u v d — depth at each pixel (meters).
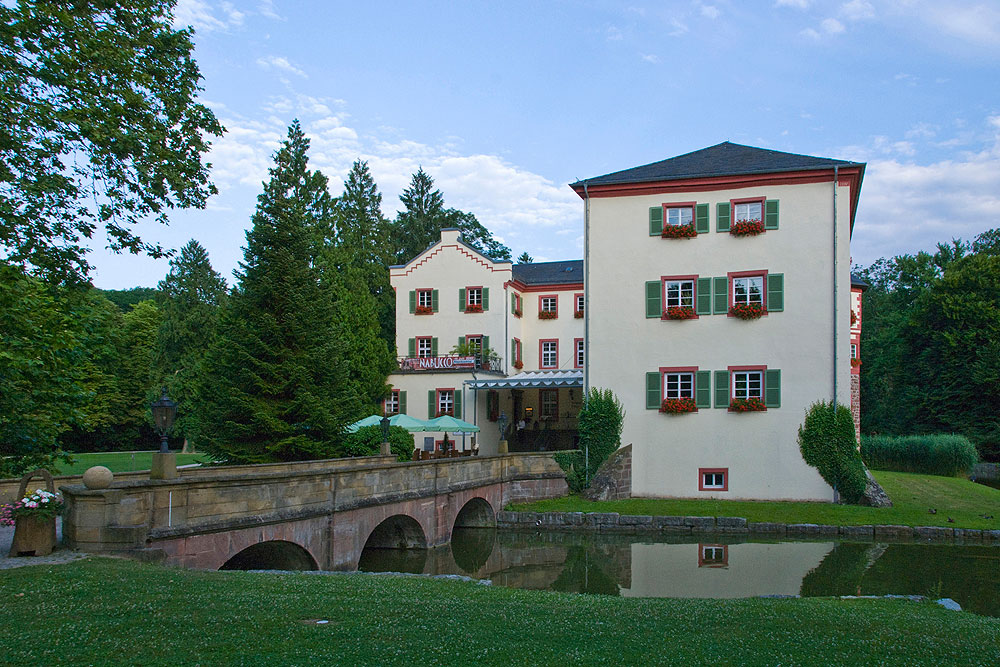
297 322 26.70
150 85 15.02
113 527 11.26
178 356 56.62
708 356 29.81
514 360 45.19
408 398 41.84
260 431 25.72
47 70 13.77
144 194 15.38
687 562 20.62
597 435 30.20
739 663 6.98
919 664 7.19
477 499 27.02
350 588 10.37
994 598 15.85
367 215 61.25
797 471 28.58
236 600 8.67
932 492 30.78
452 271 44.97
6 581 8.95
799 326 28.98
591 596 11.72
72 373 16.81
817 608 10.86
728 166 30.55
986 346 51.69
